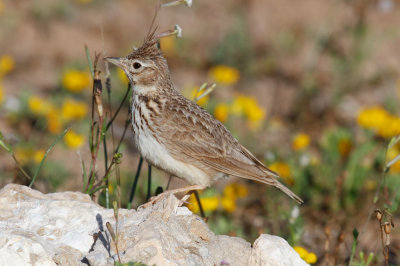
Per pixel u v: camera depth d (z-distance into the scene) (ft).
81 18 70.44
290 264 24.16
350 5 72.84
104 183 31.17
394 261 34.73
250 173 30.73
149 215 25.27
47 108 49.73
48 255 23.16
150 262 22.56
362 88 60.85
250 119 47.50
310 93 57.98
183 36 66.90
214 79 55.47
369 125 44.68
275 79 62.69
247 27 69.00
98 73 29.30
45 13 69.72
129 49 63.00
